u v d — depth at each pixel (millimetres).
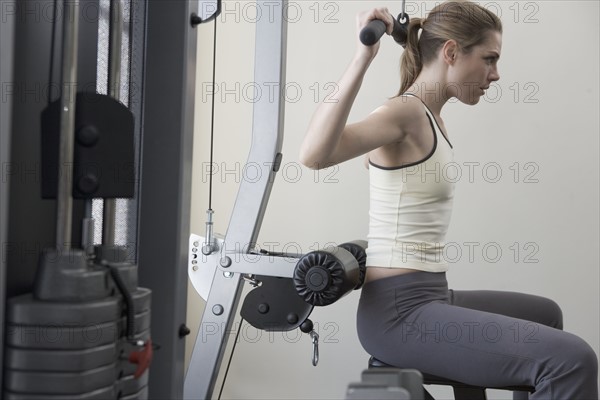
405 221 1752
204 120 3258
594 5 3037
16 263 1230
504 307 2094
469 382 1691
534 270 3064
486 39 1829
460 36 1812
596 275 3037
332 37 3180
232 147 3244
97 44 1479
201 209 3252
